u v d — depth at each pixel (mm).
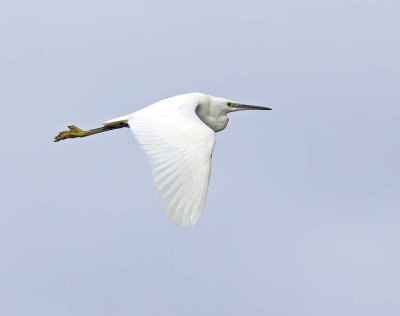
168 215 14133
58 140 19703
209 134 14992
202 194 14242
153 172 14859
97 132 19562
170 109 16203
